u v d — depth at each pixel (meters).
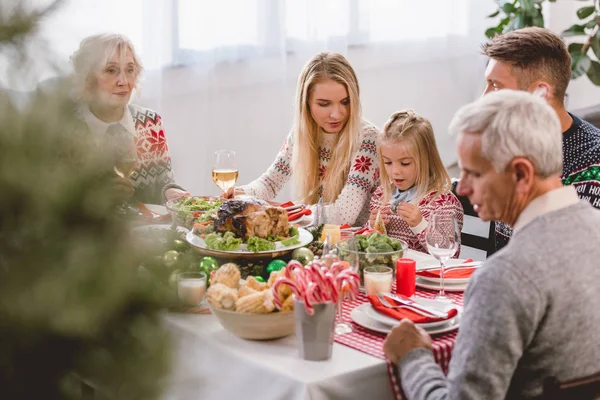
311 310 1.39
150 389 0.61
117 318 0.59
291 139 2.95
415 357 1.38
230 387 1.48
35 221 0.56
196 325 1.62
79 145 0.58
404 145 2.38
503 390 1.18
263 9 4.06
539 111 1.25
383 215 2.44
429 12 4.84
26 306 0.53
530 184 1.24
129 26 3.61
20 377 0.58
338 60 2.66
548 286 1.17
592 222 1.26
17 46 0.55
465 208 2.58
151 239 0.62
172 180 2.89
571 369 1.24
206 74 3.92
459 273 1.91
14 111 0.57
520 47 2.07
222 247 1.86
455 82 5.10
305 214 2.39
